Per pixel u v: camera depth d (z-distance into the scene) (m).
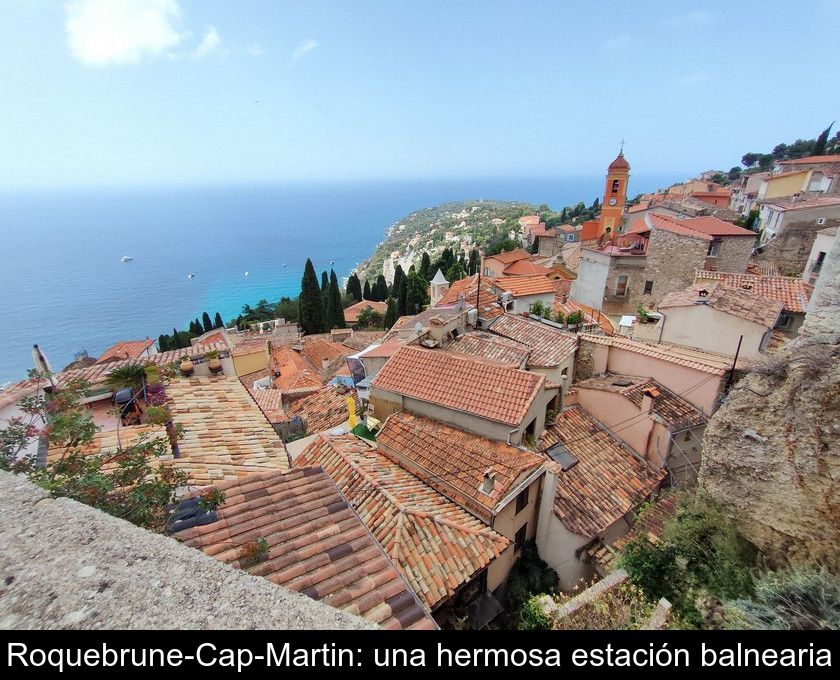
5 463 6.30
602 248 32.84
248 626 2.77
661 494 13.32
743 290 18.22
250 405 12.90
